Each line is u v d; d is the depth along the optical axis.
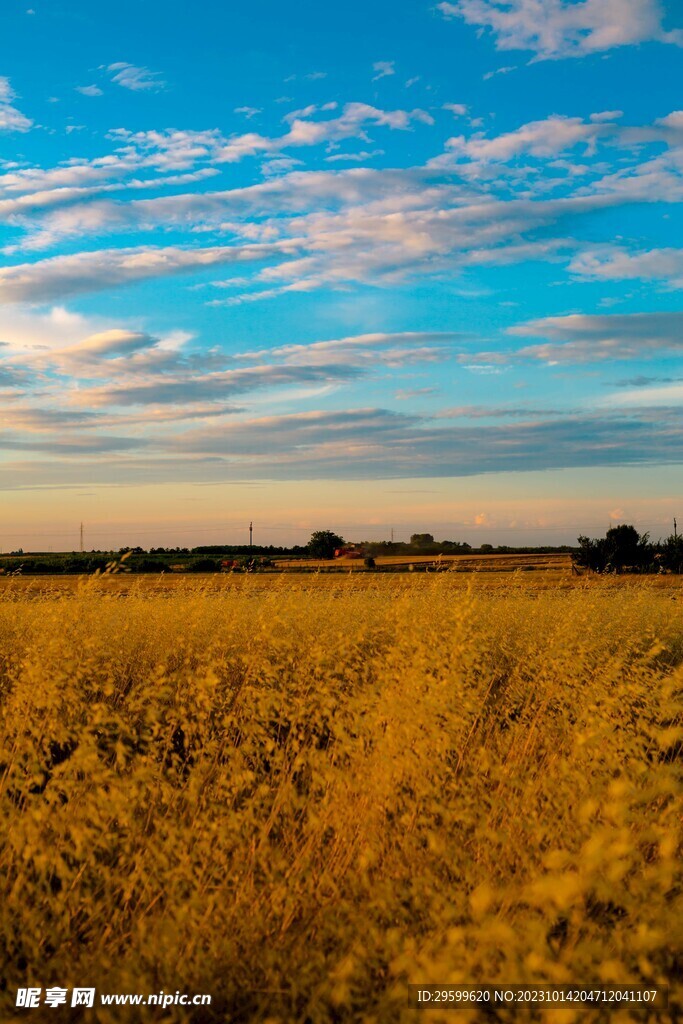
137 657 9.13
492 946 3.00
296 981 3.36
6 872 4.42
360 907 3.67
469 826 4.34
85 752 4.61
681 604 14.66
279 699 6.80
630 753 4.36
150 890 4.04
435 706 5.25
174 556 73.56
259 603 12.95
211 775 5.38
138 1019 3.34
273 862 4.10
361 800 4.51
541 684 7.33
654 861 3.69
